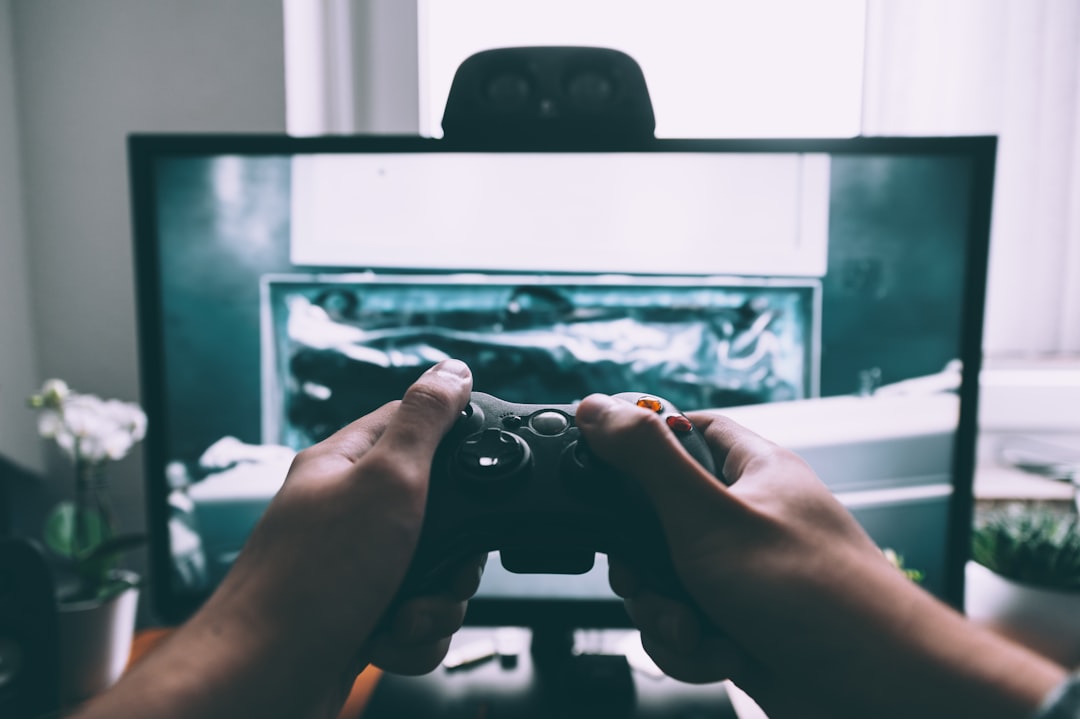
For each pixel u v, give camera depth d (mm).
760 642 250
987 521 539
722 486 258
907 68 763
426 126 798
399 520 254
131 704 208
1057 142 774
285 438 497
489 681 513
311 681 239
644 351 492
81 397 640
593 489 270
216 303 488
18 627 468
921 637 223
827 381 488
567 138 483
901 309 485
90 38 694
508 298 492
